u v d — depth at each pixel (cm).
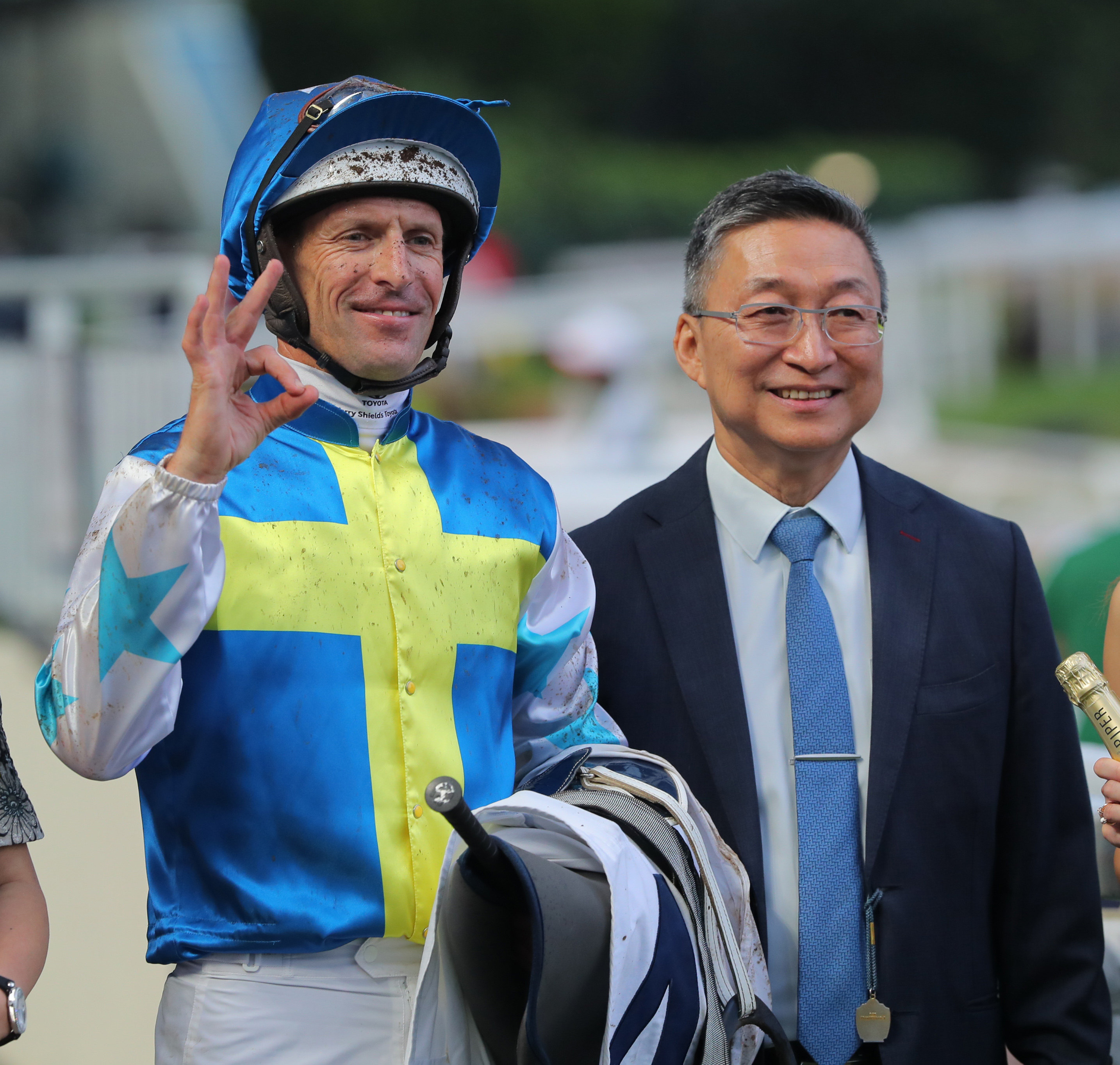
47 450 1597
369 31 5972
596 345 3422
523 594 572
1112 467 3378
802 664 600
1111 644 627
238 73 5003
